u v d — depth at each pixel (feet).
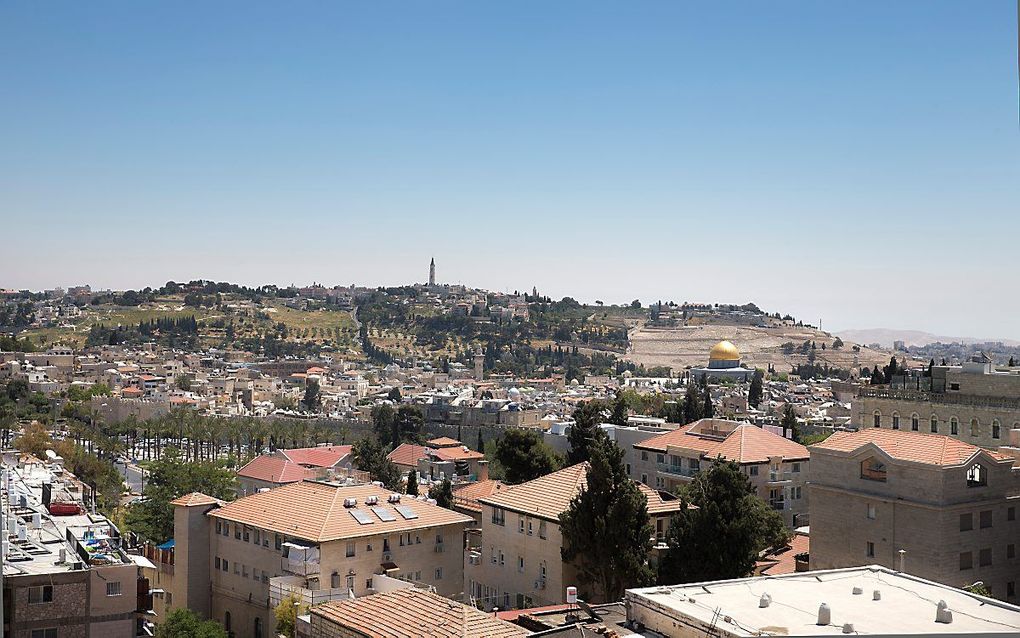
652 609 195.62
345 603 247.70
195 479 631.97
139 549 452.76
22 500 370.94
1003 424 484.33
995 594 325.01
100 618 281.13
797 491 540.93
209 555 410.93
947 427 510.58
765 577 217.36
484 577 405.18
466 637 214.28
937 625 181.78
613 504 343.67
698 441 579.07
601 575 348.18
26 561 290.97
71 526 349.20
